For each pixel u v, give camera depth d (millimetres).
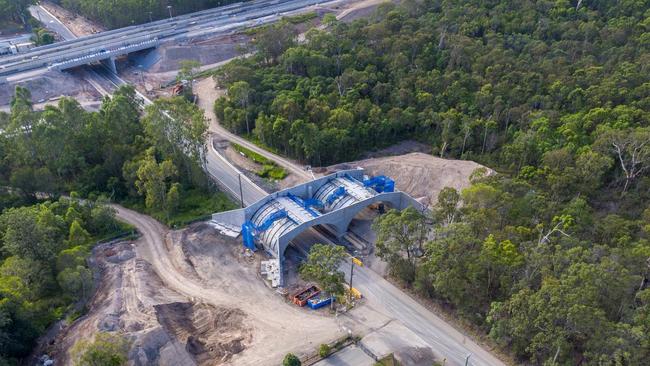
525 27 195500
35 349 82562
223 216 116625
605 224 100312
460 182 128750
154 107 126938
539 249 84188
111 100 151125
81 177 131375
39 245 93000
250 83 172875
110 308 86750
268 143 154375
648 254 82000
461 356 83812
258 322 89812
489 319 80750
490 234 91000
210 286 98125
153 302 89000
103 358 66875
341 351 84062
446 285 85125
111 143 134375
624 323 71500
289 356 77250
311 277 94250
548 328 71500
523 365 80875
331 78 173125
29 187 121562
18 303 80250
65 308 90250
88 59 199500
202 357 81812
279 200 117562
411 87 168625
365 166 143000
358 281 101625
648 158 115312
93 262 102500
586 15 196625
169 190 121562
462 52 173375
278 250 102562
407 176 137500
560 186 112812
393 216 94625
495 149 148875
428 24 198625
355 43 189750
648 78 150000
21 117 124000
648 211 101062
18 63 193000
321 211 120062
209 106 180250
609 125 131250
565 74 159125
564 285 72438
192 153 129750
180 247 108250
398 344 85750
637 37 175500
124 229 115312
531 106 153125
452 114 151125
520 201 103000
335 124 150375
